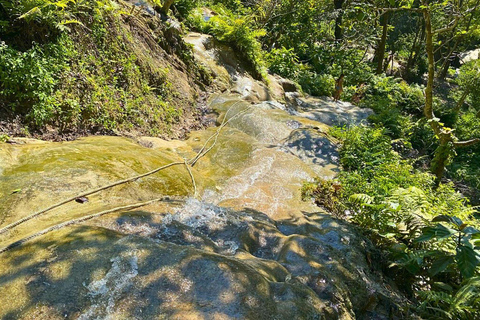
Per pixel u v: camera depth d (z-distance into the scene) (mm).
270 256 2832
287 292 2006
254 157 5078
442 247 3375
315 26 17922
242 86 9117
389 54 25297
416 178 5340
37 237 2096
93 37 5055
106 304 1687
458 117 15234
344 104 12523
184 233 2492
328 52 17109
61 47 4371
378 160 5688
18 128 3756
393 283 3291
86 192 2811
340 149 6285
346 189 4633
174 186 3623
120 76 5348
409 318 2730
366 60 23688
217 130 6059
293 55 13742
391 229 3838
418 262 3162
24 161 3111
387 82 16406
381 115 11031
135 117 5254
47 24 4332
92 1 5211
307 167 5219
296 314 1843
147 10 7621
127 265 1884
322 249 2953
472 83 18344
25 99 3914
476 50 32875
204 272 1892
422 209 3928
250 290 1840
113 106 4914
